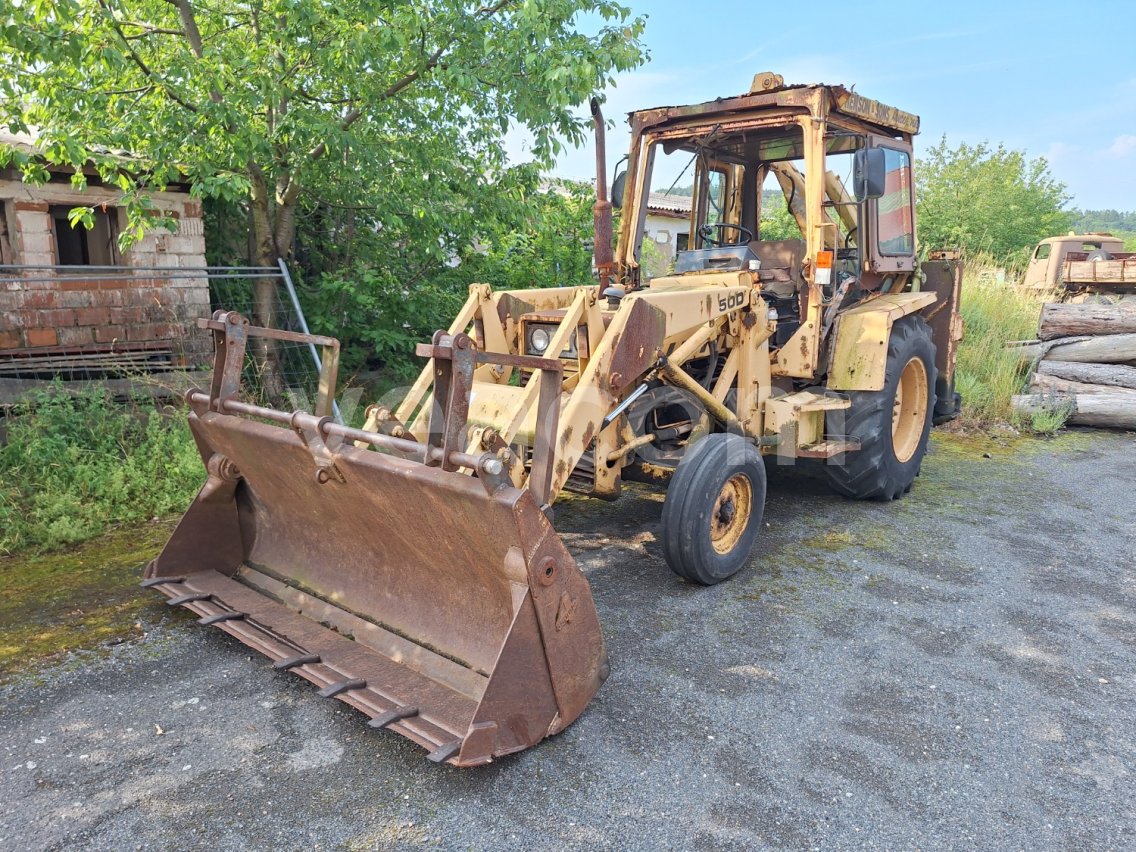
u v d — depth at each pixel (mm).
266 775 2541
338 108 6988
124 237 5945
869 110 4766
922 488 5898
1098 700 3090
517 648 2523
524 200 7914
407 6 6051
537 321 4012
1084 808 2479
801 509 5336
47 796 2428
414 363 7852
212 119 5805
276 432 3141
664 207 5289
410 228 7230
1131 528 5094
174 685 3043
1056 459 6836
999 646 3494
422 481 2604
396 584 3182
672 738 2770
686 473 3814
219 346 3385
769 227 5738
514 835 2299
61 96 5656
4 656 3236
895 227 5340
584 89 6098
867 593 4008
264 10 6340
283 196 7004
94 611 3641
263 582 3594
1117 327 8500
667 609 3773
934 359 5703
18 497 4789
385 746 2701
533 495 2664
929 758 2703
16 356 6145
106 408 5801
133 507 4914
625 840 2291
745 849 2268
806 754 2703
